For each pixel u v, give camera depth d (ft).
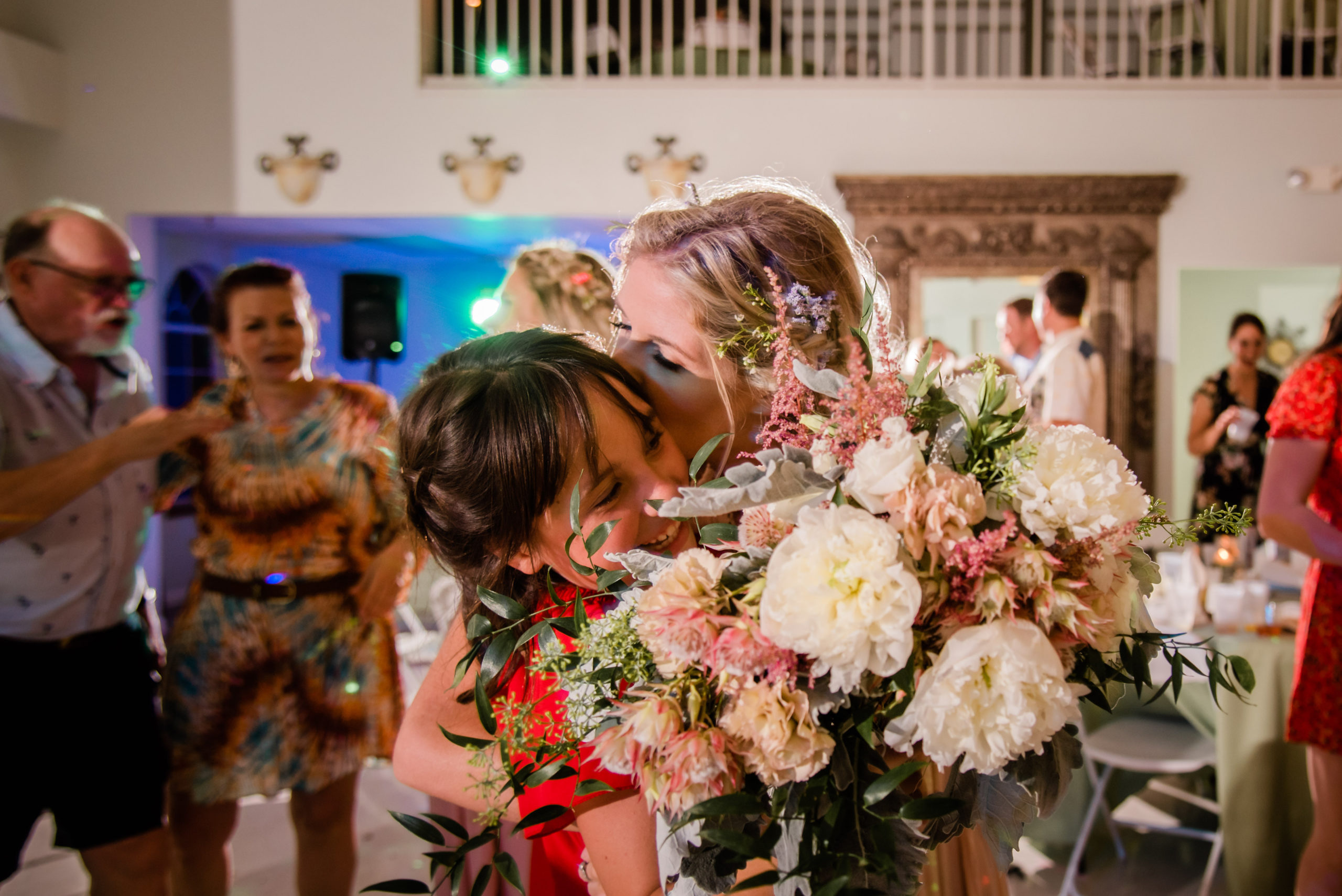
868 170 17.21
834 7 19.21
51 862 9.66
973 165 17.16
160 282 19.31
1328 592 6.32
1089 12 18.90
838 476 2.20
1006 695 1.98
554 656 2.38
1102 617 2.17
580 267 5.47
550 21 18.86
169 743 7.03
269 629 7.00
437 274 23.77
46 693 6.29
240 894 9.01
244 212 17.49
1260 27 18.24
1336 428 6.31
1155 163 17.03
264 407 7.11
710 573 2.17
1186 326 17.71
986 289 17.03
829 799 2.14
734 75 17.35
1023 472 2.17
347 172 17.33
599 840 2.48
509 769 2.33
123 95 17.52
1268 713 7.67
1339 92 16.70
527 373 2.71
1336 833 6.33
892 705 2.15
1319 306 17.40
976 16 17.33
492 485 2.62
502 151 17.30
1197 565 9.34
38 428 6.46
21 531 6.06
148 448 6.44
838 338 3.00
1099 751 8.38
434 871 2.25
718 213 3.30
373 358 12.67
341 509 7.07
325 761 7.15
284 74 17.37
